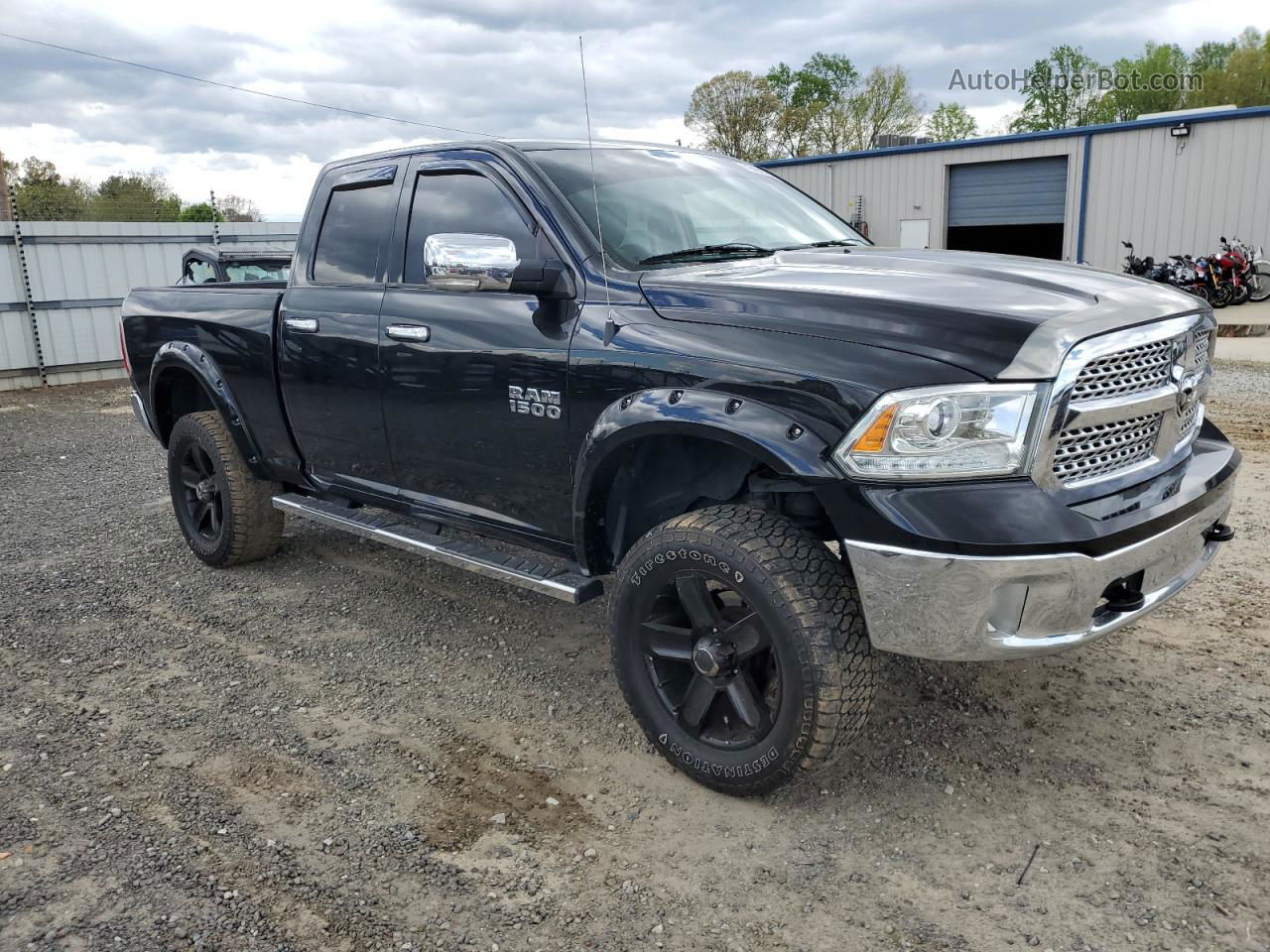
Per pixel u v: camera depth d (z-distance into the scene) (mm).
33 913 2416
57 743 3289
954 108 62438
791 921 2348
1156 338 2633
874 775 2951
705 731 2906
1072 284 2824
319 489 4418
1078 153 21750
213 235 15539
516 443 3352
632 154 3818
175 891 2498
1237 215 19953
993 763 2994
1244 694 3340
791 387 2570
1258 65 64875
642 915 2385
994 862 2535
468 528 3734
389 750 3211
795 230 3797
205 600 4660
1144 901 2355
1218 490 2916
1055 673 3543
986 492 2393
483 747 3223
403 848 2668
